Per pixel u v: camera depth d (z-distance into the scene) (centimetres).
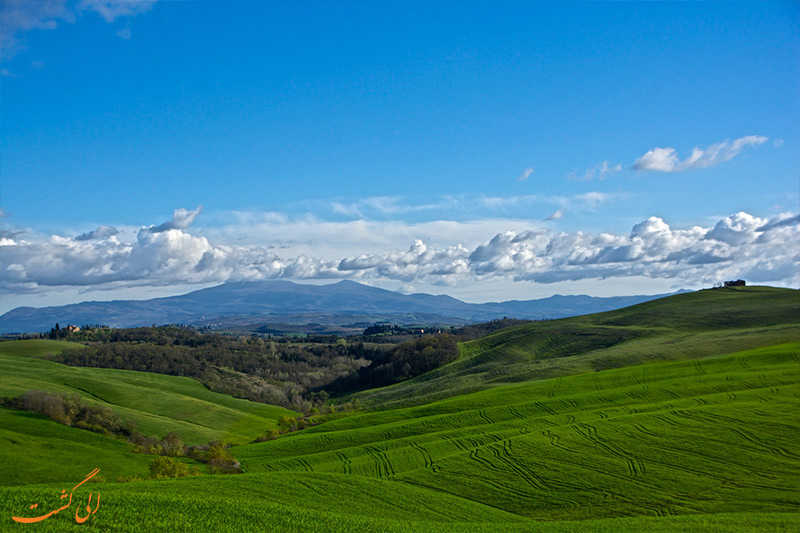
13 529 2542
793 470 4559
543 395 8825
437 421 7831
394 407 10881
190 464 6469
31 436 6756
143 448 7119
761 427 5509
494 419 7594
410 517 3944
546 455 5369
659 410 6525
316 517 3275
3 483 5134
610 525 3525
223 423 10725
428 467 5406
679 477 4600
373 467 5778
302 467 6303
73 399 8662
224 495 3934
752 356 9338
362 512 3931
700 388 7544
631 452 5219
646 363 11419
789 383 7362
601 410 7000
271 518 3148
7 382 10806
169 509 3094
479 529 3403
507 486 4778
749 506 4000
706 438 5362
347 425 8950
